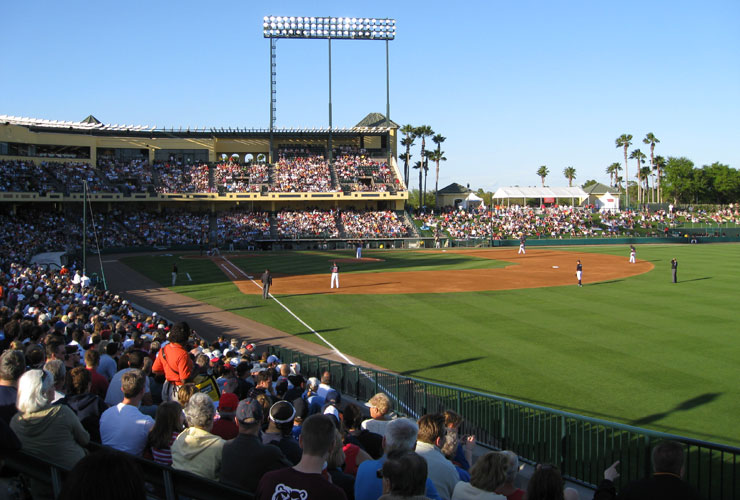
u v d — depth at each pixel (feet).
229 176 289.12
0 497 20.15
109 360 37.86
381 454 26.22
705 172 437.99
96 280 134.62
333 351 79.20
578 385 62.85
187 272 172.86
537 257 215.72
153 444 22.18
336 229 278.05
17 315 56.18
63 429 20.62
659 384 62.64
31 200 237.25
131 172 277.03
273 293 130.93
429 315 103.19
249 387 35.58
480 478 18.24
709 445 26.43
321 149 316.40
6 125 243.81
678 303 110.83
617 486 33.78
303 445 15.94
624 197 504.02
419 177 382.22
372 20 289.74
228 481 19.13
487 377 66.28
